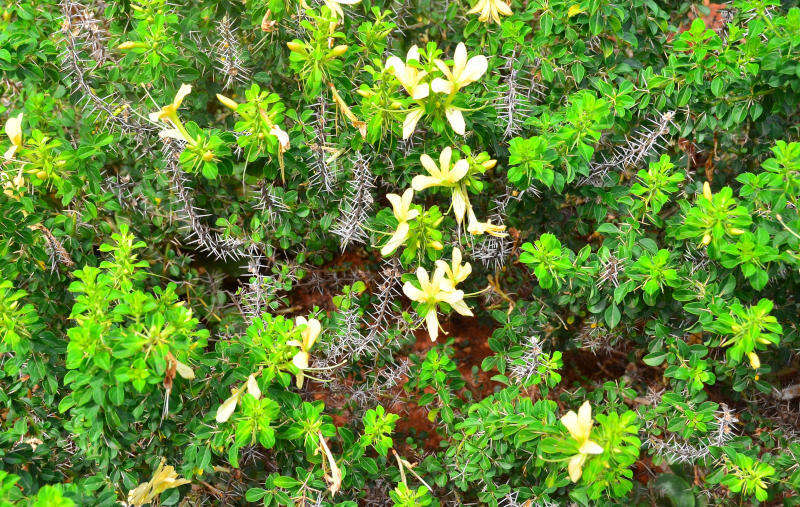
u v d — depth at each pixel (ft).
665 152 8.48
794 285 7.32
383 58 8.40
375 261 9.80
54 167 6.62
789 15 6.31
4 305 5.80
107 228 8.09
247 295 8.17
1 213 6.28
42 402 6.89
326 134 7.50
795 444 7.14
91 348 5.24
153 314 5.52
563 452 5.60
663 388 8.81
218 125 8.71
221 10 7.97
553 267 6.70
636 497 7.79
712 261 6.79
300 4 7.11
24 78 7.48
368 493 8.08
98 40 7.59
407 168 7.55
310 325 6.14
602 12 7.07
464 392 8.52
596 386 9.19
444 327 10.19
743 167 8.76
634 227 7.18
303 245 9.11
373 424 6.86
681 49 6.91
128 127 7.57
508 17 7.89
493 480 7.64
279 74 8.64
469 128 6.74
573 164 6.73
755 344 6.25
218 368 6.48
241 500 7.85
